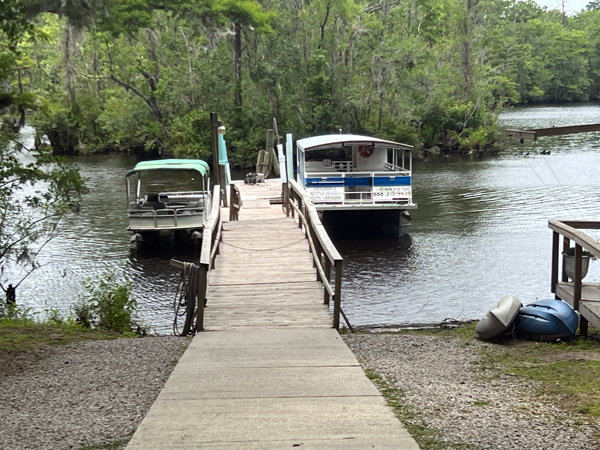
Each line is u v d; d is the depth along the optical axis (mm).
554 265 11023
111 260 24125
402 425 5363
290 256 14125
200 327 9719
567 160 53531
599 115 92938
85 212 33719
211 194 29359
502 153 62219
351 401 6055
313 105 61031
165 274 22016
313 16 60156
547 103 127562
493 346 8984
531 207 33094
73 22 24656
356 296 18781
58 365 8078
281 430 5277
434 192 39031
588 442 4953
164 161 27219
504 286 19672
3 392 6914
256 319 10195
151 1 38562
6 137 20281
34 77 65250
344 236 27844
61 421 5879
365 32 61219
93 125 67375
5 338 9820
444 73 67375
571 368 7457
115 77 62688
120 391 6770
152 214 25250
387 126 63469
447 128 66688
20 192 36031
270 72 56406
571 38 126000
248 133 58000
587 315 9352
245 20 47250
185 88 58219
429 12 75938
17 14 17406
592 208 32438
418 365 7641
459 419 5551
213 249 13219
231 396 6238
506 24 128125
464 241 26078
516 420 5504
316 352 8078
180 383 6719
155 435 5211
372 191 27078
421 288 19562
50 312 17812
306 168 29500
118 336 10914
